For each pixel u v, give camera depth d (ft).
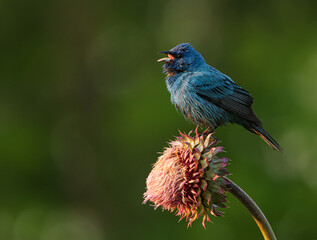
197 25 60.70
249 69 53.31
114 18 64.34
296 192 45.52
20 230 57.11
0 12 61.67
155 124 52.06
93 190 58.59
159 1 63.26
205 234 46.47
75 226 59.57
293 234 44.83
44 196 58.03
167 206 18.30
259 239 44.80
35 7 62.44
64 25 63.26
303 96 48.39
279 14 58.23
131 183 55.42
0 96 60.70
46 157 58.65
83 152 60.34
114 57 63.05
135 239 53.72
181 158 18.16
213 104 26.91
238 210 45.34
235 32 58.54
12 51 61.93
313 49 52.90
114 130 56.70
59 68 62.64
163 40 61.77
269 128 47.91
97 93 62.59
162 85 54.90
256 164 47.47
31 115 60.95
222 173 17.49
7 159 57.11
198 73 27.22
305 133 46.29
